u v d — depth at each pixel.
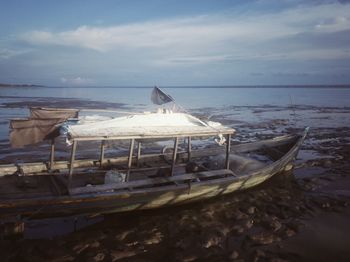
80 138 8.81
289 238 8.97
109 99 88.00
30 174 10.26
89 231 9.32
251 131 29.73
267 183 13.70
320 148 21.64
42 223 9.80
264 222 9.79
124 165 12.62
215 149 14.71
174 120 10.93
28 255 7.75
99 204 9.02
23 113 42.19
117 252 7.93
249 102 78.31
